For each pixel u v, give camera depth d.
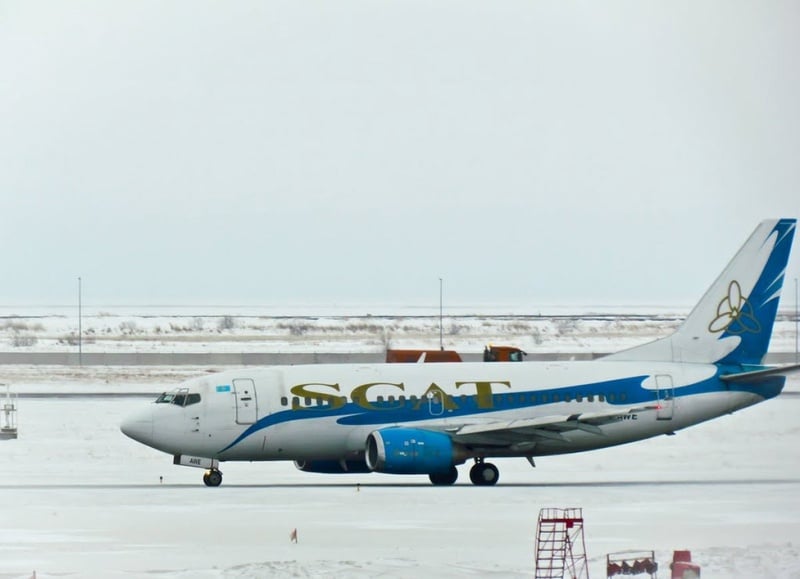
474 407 58.38
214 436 56.34
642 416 59.72
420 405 57.94
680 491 54.53
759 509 48.75
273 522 44.66
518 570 35.81
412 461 55.66
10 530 43.00
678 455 72.38
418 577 34.56
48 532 42.59
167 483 58.47
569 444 59.16
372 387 57.91
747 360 62.31
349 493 53.44
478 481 57.75
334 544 40.03
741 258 62.47
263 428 56.69
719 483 58.09
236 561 37.19
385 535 41.78
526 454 59.12
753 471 64.00
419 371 58.88
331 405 57.28
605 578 35.25
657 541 41.12
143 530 42.91
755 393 61.25
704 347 62.03
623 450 74.62
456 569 35.69
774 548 39.16
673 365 61.03
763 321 62.53
